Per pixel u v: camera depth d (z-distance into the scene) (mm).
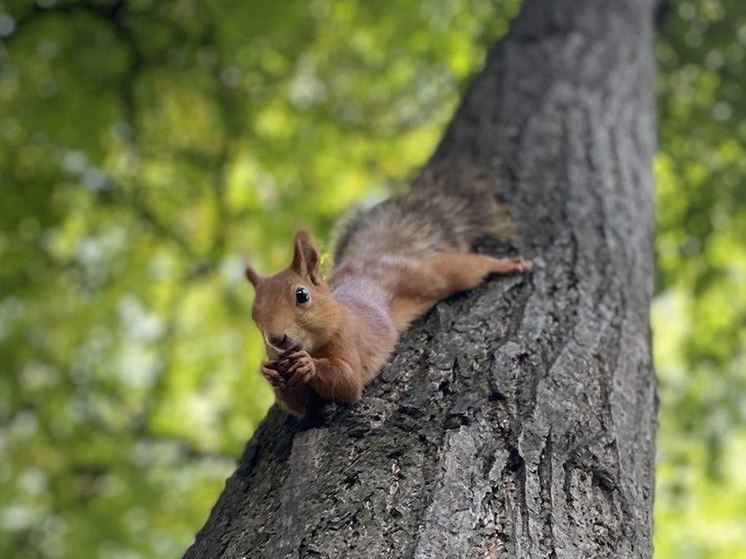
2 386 14969
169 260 15930
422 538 3617
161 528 14359
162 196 15227
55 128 14117
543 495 4031
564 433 4449
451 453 4094
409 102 15664
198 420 15734
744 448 16219
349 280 5617
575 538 3875
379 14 14773
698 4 14211
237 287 15789
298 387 4613
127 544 14070
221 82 15062
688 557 14883
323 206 15469
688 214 14297
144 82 14773
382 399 4602
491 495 3932
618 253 6598
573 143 7863
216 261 15594
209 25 14586
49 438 14969
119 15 14391
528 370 4848
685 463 14047
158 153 15117
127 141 14969
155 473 14883
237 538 3938
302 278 4777
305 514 3838
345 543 3627
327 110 15461
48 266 15156
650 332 6141
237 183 15969
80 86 14359
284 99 15414
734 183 14211
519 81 8961
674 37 14336
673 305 15555
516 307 5547
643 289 6586
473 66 14656
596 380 5023
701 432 14281
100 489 14852
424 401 4488
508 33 10180
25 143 14188
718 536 14969
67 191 14883
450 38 14797
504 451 4191
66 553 14086
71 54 14383
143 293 15477
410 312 5535
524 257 6227
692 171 14367
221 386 15617
